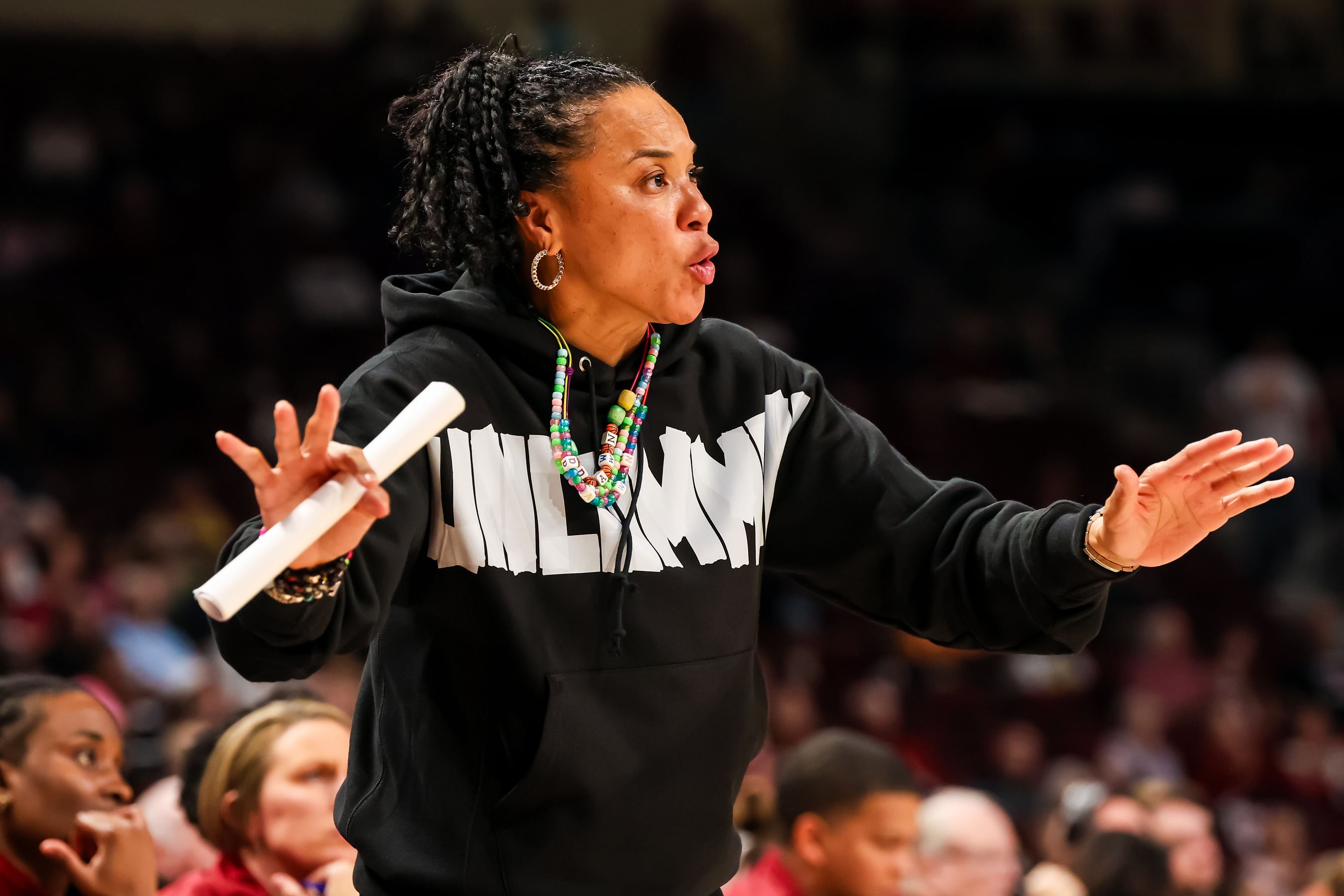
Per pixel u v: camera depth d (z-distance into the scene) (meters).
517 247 6.66
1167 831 16.11
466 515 6.19
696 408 6.82
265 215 44.56
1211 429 46.00
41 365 38.19
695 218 6.55
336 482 5.18
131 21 48.91
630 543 6.35
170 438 36.91
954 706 31.36
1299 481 43.19
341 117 47.94
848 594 7.16
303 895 8.97
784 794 12.04
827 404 7.14
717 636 6.45
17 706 8.62
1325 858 27.95
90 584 27.70
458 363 6.41
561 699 6.12
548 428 6.49
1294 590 42.06
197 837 11.43
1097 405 47.16
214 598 4.94
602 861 6.14
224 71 47.75
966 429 43.62
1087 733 31.53
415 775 6.26
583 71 6.65
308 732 9.58
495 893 6.07
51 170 44.25
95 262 42.09
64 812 8.51
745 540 6.66
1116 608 37.94
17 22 47.78
